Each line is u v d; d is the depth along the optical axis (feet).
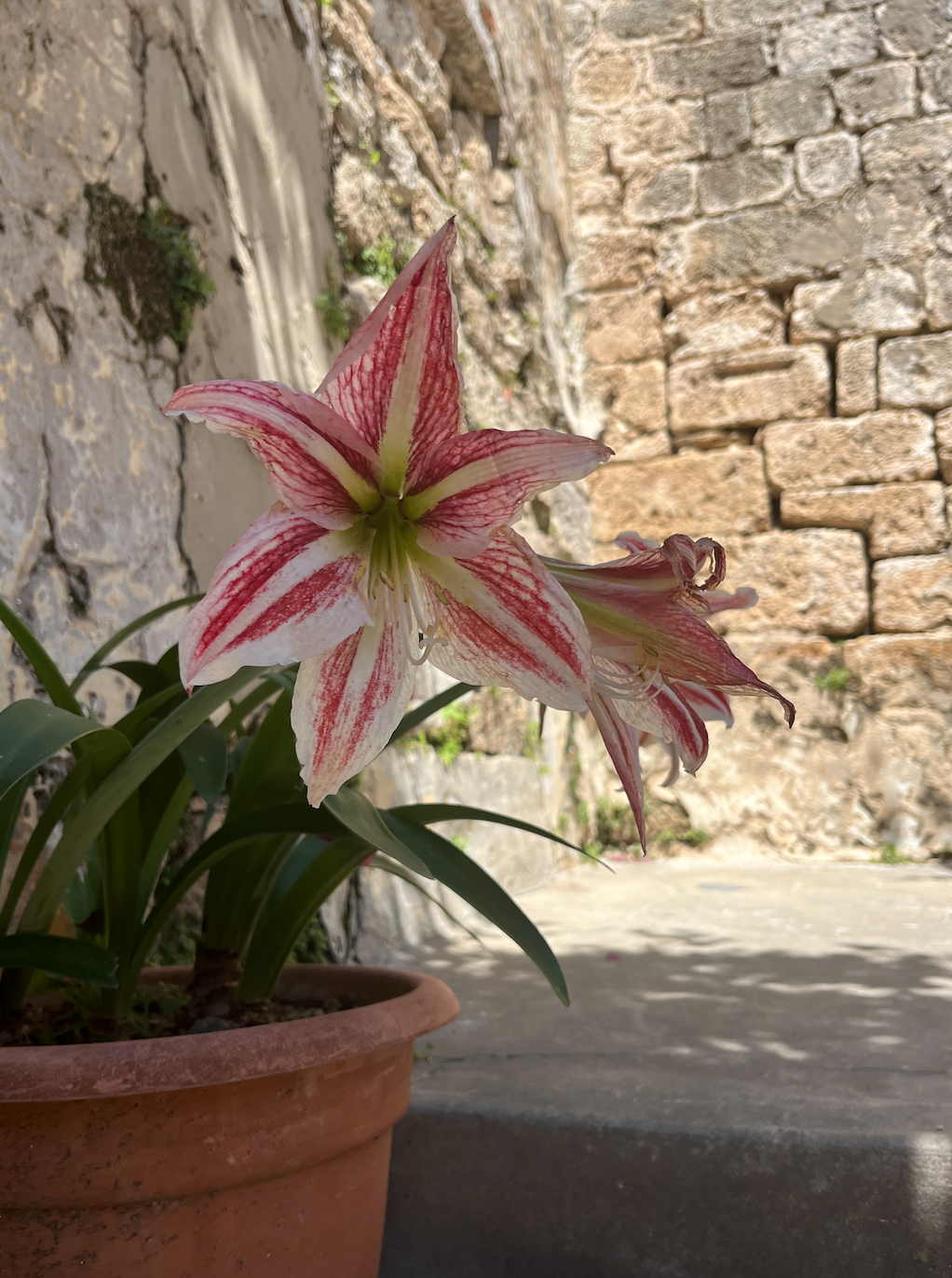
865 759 8.71
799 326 9.32
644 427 9.71
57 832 3.04
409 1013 1.99
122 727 2.16
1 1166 1.60
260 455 1.38
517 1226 2.68
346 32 5.98
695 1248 2.56
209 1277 1.72
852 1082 3.00
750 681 1.49
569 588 1.58
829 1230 2.49
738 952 5.07
